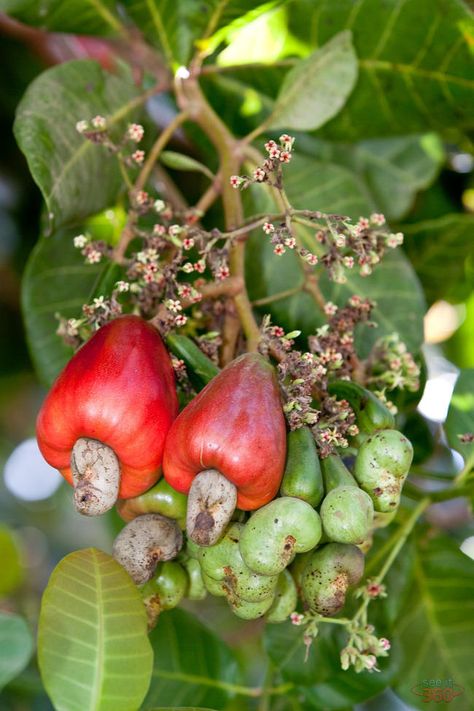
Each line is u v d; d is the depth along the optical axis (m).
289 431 0.58
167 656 0.75
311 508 0.55
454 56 0.76
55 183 0.67
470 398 0.73
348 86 0.74
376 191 0.90
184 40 0.75
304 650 0.72
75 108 0.70
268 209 0.76
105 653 0.58
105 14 0.76
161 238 0.64
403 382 0.67
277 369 0.59
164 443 0.58
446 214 0.94
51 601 0.58
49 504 1.46
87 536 1.46
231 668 0.76
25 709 0.82
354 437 0.60
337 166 0.79
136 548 0.58
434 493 0.72
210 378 0.60
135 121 0.74
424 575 0.76
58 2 0.74
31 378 1.18
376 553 0.73
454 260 0.89
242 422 0.56
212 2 0.74
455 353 0.99
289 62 0.78
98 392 0.57
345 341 0.65
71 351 0.77
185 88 0.74
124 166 0.71
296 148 0.86
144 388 0.58
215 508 0.55
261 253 0.75
